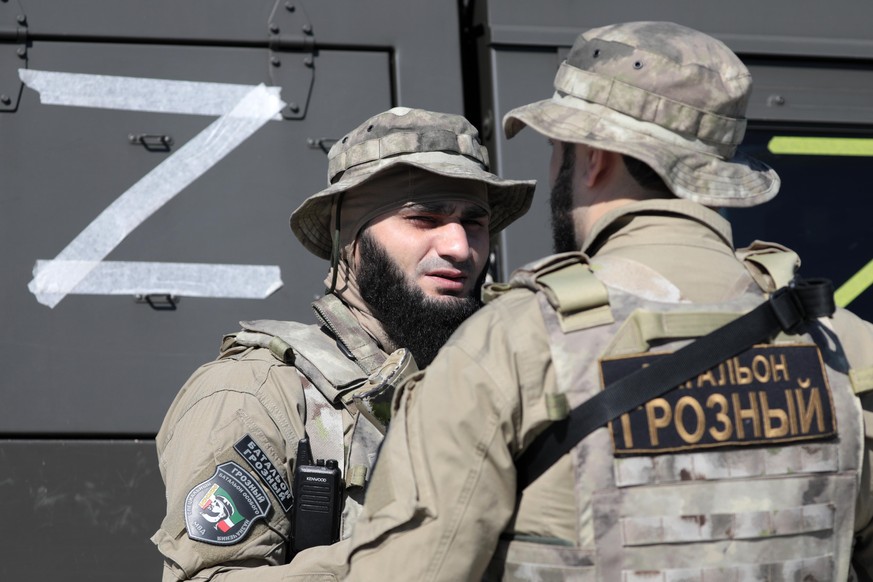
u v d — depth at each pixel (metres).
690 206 4.90
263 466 6.08
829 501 4.61
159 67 7.99
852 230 8.80
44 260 7.50
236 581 5.77
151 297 7.58
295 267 7.86
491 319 4.68
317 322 7.78
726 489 4.45
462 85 8.48
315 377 6.42
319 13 8.32
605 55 5.06
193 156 7.90
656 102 4.93
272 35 8.19
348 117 8.22
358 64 8.33
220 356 6.83
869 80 9.05
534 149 8.44
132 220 7.69
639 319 4.54
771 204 8.77
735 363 4.57
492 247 8.41
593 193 5.12
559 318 4.58
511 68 8.52
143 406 7.38
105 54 7.93
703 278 4.75
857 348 4.93
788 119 8.81
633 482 4.40
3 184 7.57
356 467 6.18
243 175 7.94
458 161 6.99
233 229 7.83
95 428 7.28
